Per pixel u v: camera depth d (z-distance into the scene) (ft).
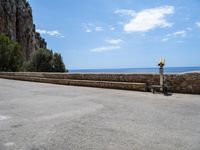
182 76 30.58
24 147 11.25
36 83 52.01
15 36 247.09
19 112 19.42
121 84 36.40
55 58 153.69
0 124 15.52
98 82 40.47
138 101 24.52
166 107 20.88
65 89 38.09
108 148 11.05
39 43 343.67
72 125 15.10
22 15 269.44
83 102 24.43
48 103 23.99
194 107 20.71
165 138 12.44
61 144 11.62
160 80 31.19
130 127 14.56
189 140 12.10
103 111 19.52
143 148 11.02
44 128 14.47
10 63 127.95
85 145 11.46
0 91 35.86
